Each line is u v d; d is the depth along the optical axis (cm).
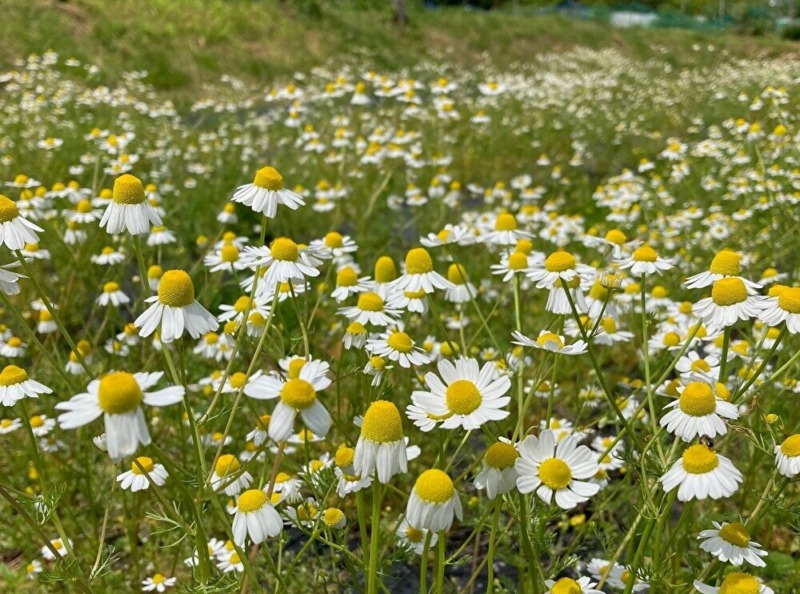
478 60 236
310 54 198
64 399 40
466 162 101
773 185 70
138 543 37
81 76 140
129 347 46
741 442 37
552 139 114
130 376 17
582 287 28
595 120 127
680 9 462
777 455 23
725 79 174
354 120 102
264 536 20
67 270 57
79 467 39
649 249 29
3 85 128
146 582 32
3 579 34
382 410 18
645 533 22
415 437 39
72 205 64
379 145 85
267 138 106
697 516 35
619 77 195
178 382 21
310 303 56
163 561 35
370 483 23
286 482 28
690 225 70
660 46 275
